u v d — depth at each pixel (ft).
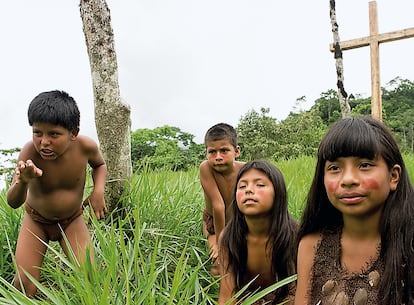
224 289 11.34
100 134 14.69
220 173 14.17
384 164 7.21
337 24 22.48
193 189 17.49
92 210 11.66
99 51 14.64
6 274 12.10
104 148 14.61
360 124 7.22
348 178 7.09
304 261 8.49
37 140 10.32
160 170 20.47
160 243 12.75
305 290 8.41
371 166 7.14
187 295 9.40
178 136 73.82
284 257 10.95
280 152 73.20
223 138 13.88
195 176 18.86
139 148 70.33
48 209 11.30
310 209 8.40
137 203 13.76
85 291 8.42
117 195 14.57
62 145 10.43
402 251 7.36
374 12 26.99
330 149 7.24
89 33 14.73
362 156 7.07
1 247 12.03
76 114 10.64
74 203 11.51
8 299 8.45
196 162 39.50
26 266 10.87
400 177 7.52
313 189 8.25
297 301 8.47
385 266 7.48
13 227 12.77
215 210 13.84
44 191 11.22
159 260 12.74
